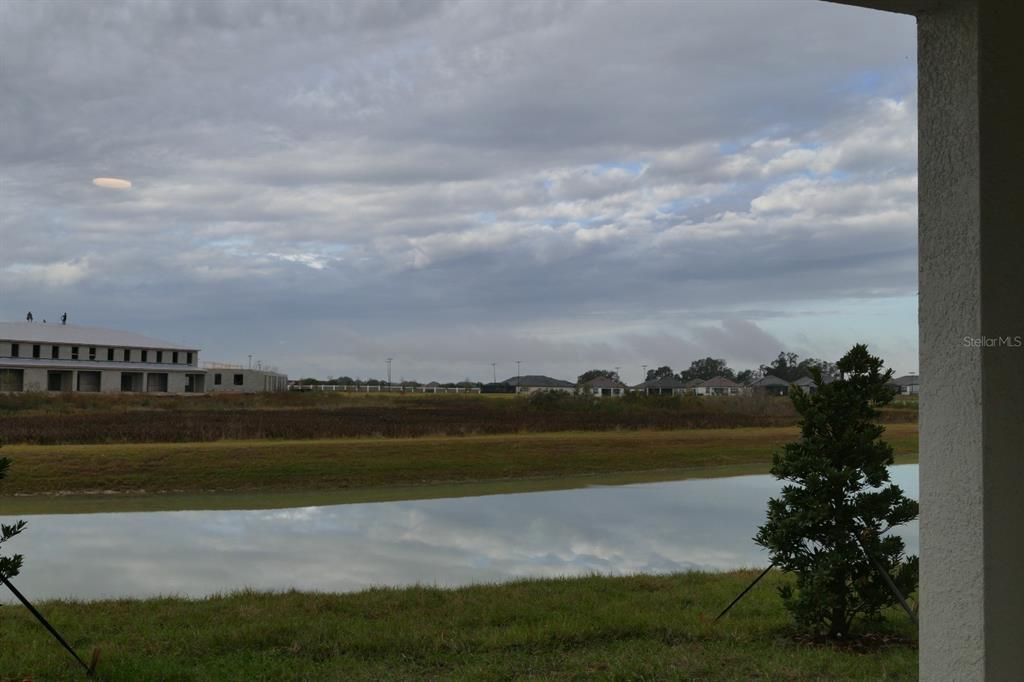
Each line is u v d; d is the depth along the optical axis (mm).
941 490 3076
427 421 42094
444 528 15070
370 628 6965
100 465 22359
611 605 7902
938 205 3105
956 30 3039
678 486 22062
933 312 3123
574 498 19547
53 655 6113
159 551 12719
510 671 5766
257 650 6406
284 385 125125
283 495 20516
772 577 9656
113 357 97125
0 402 54781
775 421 45312
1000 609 2910
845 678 5426
